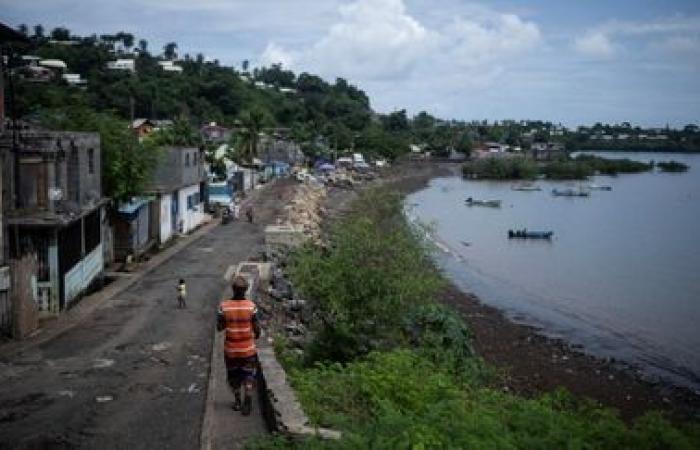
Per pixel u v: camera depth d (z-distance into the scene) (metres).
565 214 92.19
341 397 11.91
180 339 17.94
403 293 17.61
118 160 30.05
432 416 10.14
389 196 52.03
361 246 18.16
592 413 13.45
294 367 15.23
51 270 20.86
